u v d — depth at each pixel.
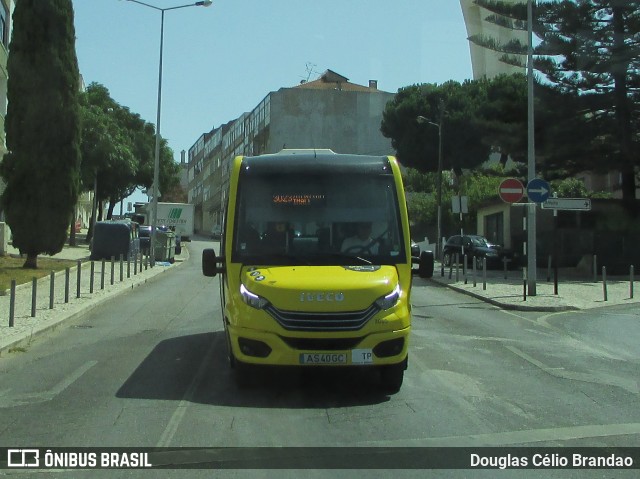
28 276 21.45
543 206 19.00
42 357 10.23
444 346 11.27
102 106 51.03
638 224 30.77
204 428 6.65
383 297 7.69
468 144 50.06
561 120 30.55
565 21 29.50
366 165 8.88
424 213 51.53
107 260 31.50
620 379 9.06
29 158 23.05
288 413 7.22
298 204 8.56
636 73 29.36
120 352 10.62
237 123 81.00
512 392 8.23
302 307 7.52
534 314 16.08
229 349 8.84
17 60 23.05
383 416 7.13
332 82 68.19
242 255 8.32
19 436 6.39
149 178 52.56
